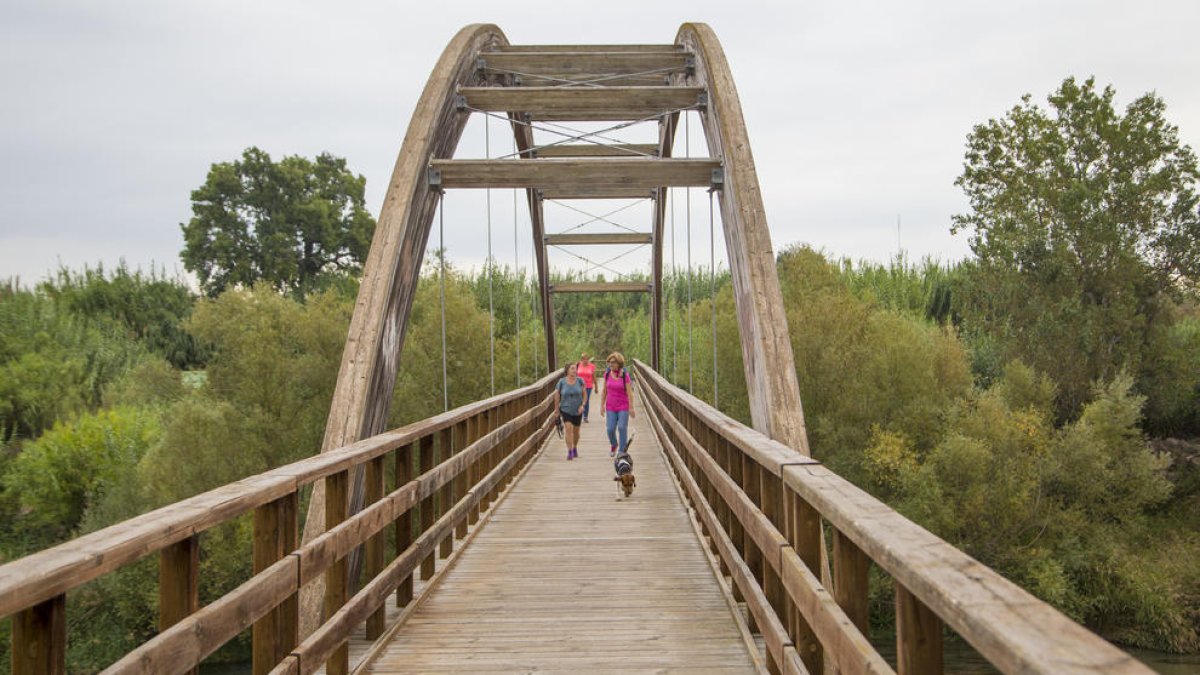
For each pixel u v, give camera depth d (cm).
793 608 335
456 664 439
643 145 1759
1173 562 2552
